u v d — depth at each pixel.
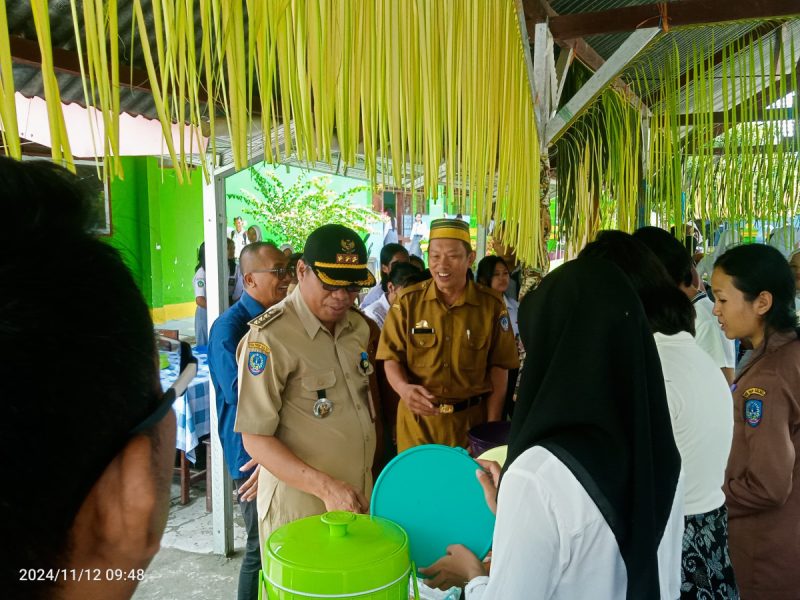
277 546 0.94
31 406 0.30
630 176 2.70
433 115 0.68
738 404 1.81
